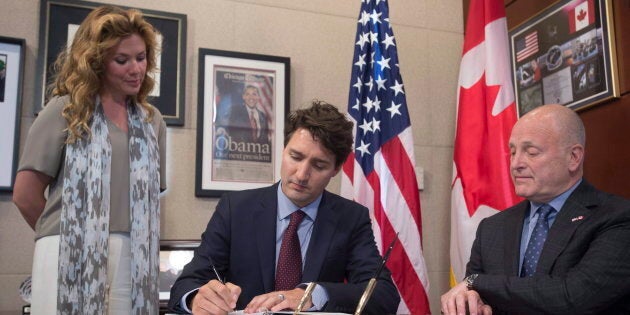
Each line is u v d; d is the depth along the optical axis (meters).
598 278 1.61
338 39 3.31
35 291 1.69
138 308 1.72
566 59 2.89
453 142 3.46
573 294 1.59
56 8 2.78
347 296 1.63
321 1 3.31
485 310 1.61
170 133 2.93
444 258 3.33
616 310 1.71
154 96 2.88
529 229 1.93
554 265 1.75
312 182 1.80
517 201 2.76
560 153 1.84
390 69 2.98
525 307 1.64
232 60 3.06
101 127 1.78
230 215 1.89
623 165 2.56
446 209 3.38
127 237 1.78
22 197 1.72
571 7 2.87
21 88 2.67
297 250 1.83
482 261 2.01
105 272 1.68
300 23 3.25
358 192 2.83
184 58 2.96
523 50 3.23
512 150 1.95
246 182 2.99
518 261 1.89
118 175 1.79
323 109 1.84
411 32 3.49
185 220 2.89
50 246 1.69
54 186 1.76
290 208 1.89
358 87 2.96
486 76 2.97
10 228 2.63
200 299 1.50
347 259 1.89
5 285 2.59
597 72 2.69
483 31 3.05
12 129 2.65
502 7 3.05
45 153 1.72
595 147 2.72
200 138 2.94
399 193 2.83
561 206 1.88
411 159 2.88
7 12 2.75
